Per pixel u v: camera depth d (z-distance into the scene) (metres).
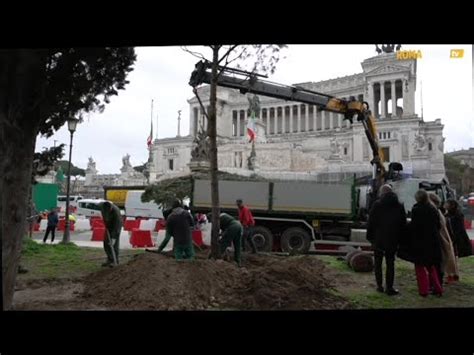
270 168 68.38
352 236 18.83
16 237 5.59
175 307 6.92
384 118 72.12
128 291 7.59
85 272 10.78
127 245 20.38
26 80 5.56
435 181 17.84
